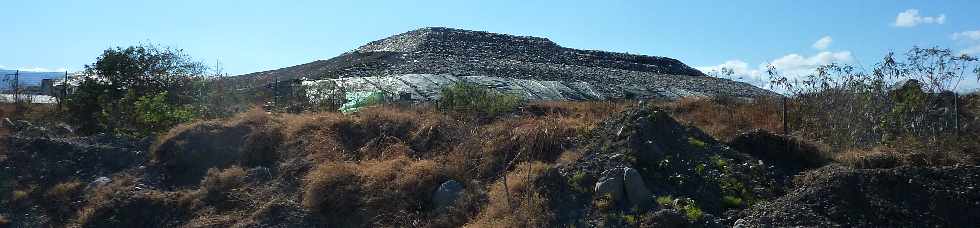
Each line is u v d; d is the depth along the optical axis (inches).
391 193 394.3
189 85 706.8
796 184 356.2
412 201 389.1
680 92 1005.2
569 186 356.5
